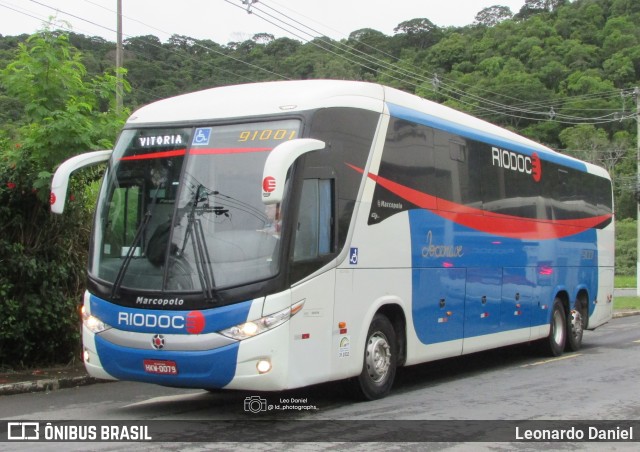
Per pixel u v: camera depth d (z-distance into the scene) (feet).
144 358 25.45
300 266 25.90
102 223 27.81
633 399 31.73
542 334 46.42
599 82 177.47
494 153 41.19
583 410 29.17
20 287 36.19
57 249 37.60
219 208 26.00
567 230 50.26
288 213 25.57
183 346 24.85
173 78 114.21
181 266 25.44
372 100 31.24
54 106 38.75
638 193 131.23
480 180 39.34
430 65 186.09
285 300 25.11
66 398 32.09
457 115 38.86
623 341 59.67
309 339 26.25
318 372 26.73
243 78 118.32
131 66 110.93
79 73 40.27
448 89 132.67
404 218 32.42
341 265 28.09
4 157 37.09
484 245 39.27
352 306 28.76
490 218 40.01
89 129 37.47
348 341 28.48
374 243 30.22
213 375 24.64
